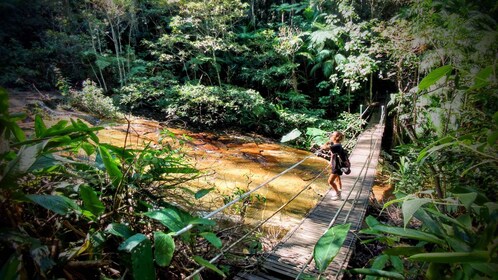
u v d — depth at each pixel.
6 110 1.07
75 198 1.64
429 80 1.17
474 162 2.03
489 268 0.86
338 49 10.64
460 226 1.16
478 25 2.94
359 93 11.02
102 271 1.46
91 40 9.52
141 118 8.04
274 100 10.91
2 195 1.10
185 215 1.79
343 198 3.99
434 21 3.74
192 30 9.45
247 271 2.28
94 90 7.63
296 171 5.51
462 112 2.54
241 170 5.15
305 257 2.55
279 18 12.91
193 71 10.93
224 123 9.08
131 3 9.43
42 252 1.07
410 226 3.41
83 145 1.75
